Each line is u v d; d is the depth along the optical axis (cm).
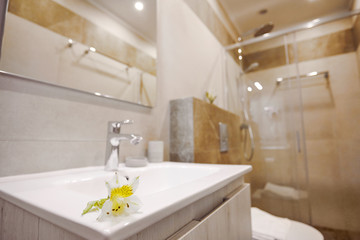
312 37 216
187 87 141
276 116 209
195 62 155
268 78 214
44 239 31
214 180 52
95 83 79
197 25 164
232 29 249
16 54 58
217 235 48
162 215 30
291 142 204
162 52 120
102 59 83
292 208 195
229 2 217
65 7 71
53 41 67
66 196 37
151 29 111
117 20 91
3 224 41
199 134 117
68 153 69
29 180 51
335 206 190
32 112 61
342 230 184
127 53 95
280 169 204
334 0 211
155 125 110
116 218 26
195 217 45
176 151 115
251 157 205
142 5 106
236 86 211
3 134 55
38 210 31
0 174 53
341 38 206
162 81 118
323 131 201
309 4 218
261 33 224
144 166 83
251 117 210
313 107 206
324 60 209
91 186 57
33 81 62
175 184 83
